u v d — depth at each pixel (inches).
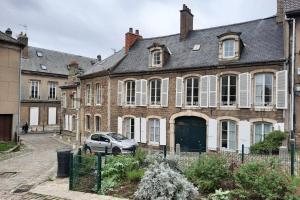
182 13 938.7
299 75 634.2
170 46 941.2
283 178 279.4
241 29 845.2
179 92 826.8
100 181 335.0
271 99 695.1
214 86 773.3
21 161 581.9
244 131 724.7
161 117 861.2
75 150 802.2
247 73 721.6
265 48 734.5
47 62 1756.9
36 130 1621.6
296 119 636.7
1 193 341.1
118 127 952.3
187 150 818.2
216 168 321.7
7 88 881.5
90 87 1089.4
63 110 1366.9
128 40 1035.3
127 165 393.4
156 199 268.5
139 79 909.8
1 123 876.0
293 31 642.8
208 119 781.3
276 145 621.3
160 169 292.8
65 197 315.6
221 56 766.5
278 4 783.7
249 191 287.4
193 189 283.3
